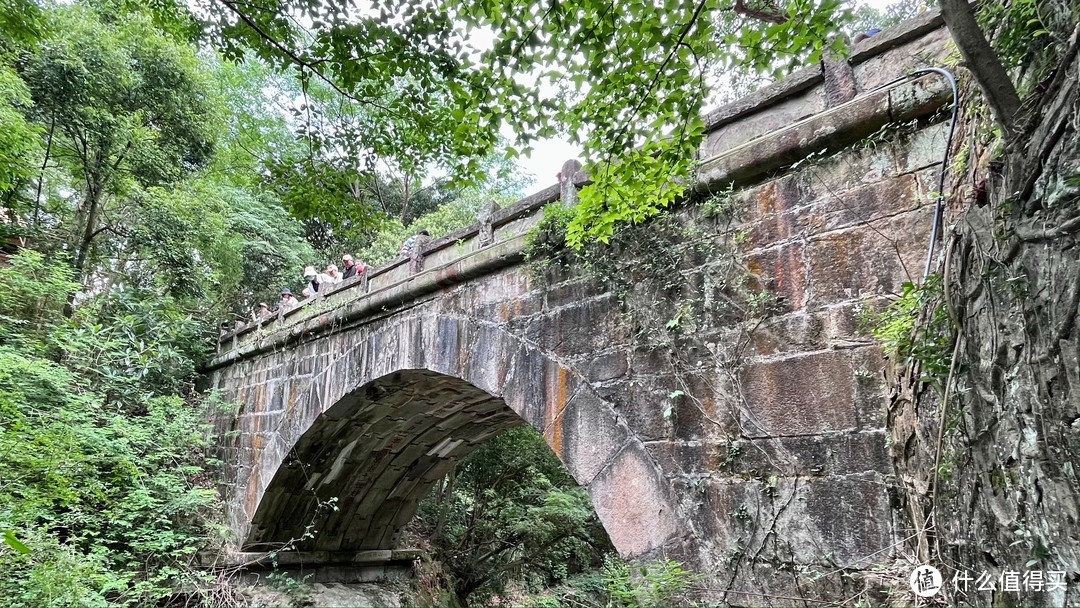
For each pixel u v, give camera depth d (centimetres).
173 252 1252
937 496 253
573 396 486
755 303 381
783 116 417
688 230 431
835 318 346
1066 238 199
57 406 764
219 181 1470
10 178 917
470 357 607
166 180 1278
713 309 404
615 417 448
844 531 319
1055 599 191
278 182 534
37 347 820
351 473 1016
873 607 291
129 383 990
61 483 670
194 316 1397
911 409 287
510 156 393
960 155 294
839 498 324
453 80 393
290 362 944
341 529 1111
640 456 425
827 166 367
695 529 384
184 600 869
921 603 257
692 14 314
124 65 1139
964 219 256
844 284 346
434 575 1277
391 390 803
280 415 941
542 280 534
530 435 1382
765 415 364
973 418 234
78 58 1066
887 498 306
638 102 344
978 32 226
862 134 354
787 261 374
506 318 570
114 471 815
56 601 576
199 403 1118
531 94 359
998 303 226
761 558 349
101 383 938
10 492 625
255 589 966
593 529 1402
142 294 1187
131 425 885
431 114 456
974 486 231
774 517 347
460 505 1431
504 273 582
